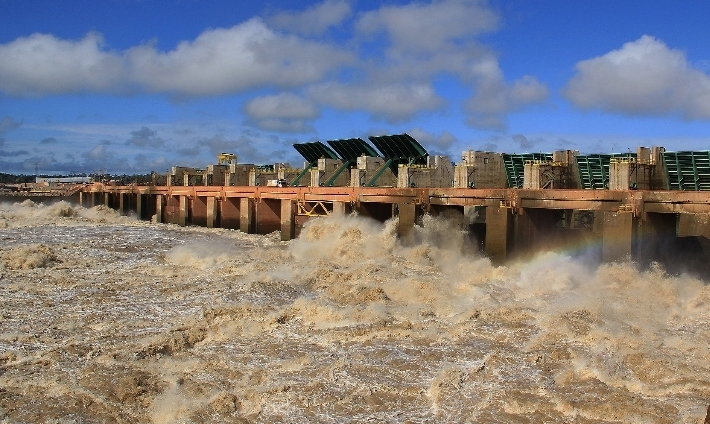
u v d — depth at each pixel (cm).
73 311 2433
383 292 2686
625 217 3181
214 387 1641
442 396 1556
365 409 1494
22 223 6262
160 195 7381
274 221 5981
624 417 1418
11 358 1864
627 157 4072
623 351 1884
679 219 3891
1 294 2709
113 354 1888
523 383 1638
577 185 4469
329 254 3894
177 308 2470
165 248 4372
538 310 2419
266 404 1529
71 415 1468
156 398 1571
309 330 2184
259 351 1944
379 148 6212
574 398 1527
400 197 4425
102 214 7912
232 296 2656
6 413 1470
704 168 3675
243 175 8194
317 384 1648
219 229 6297
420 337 2070
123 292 2762
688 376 1677
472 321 2252
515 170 4931
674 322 2325
